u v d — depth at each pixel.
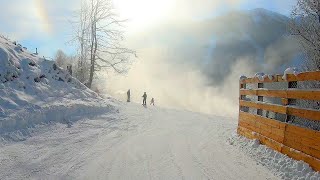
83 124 12.28
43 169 7.05
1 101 10.78
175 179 6.88
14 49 15.73
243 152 9.37
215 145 10.59
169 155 8.96
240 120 11.68
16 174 6.61
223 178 6.97
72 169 7.22
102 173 7.09
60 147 8.92
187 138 11.84
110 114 15.70
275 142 8.21
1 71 12.62
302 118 7.04
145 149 9.55
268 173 7.22
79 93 16.41
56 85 15.60
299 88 7.37
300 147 6.98
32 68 14.70
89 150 8.95
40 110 11.20
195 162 8.27
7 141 8.72
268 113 8.95
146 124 14.80
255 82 10.25
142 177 6.95
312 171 6.39
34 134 9.71
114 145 9.78
